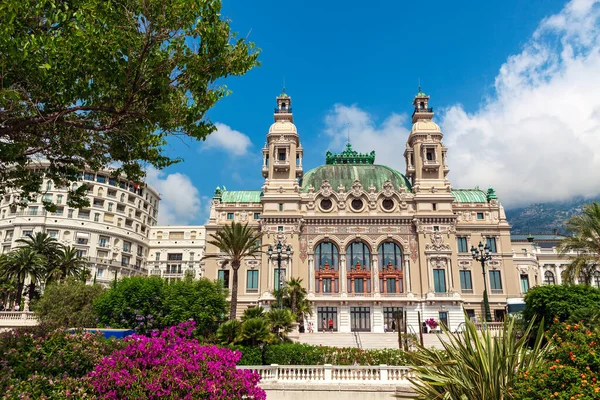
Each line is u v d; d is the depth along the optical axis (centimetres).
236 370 1786
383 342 5562
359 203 8138
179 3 1686
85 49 1617
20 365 1486
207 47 1872
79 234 10075
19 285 6506
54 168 2183
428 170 8188
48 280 6969
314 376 2694
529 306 4116
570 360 1514
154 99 1842
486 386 1630
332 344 5584
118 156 2136
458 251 7988
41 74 1667
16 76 1688
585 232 4862
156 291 5356
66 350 1596
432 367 1838
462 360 1727
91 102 1898
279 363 3488
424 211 7912
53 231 9906
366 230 7900
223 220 8219
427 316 7388
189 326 1975
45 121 1748
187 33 1811
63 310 5412
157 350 1653
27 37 1534
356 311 7512
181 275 12319
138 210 11606
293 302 6091
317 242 7888
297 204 7988
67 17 1590
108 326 5284
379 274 7738
